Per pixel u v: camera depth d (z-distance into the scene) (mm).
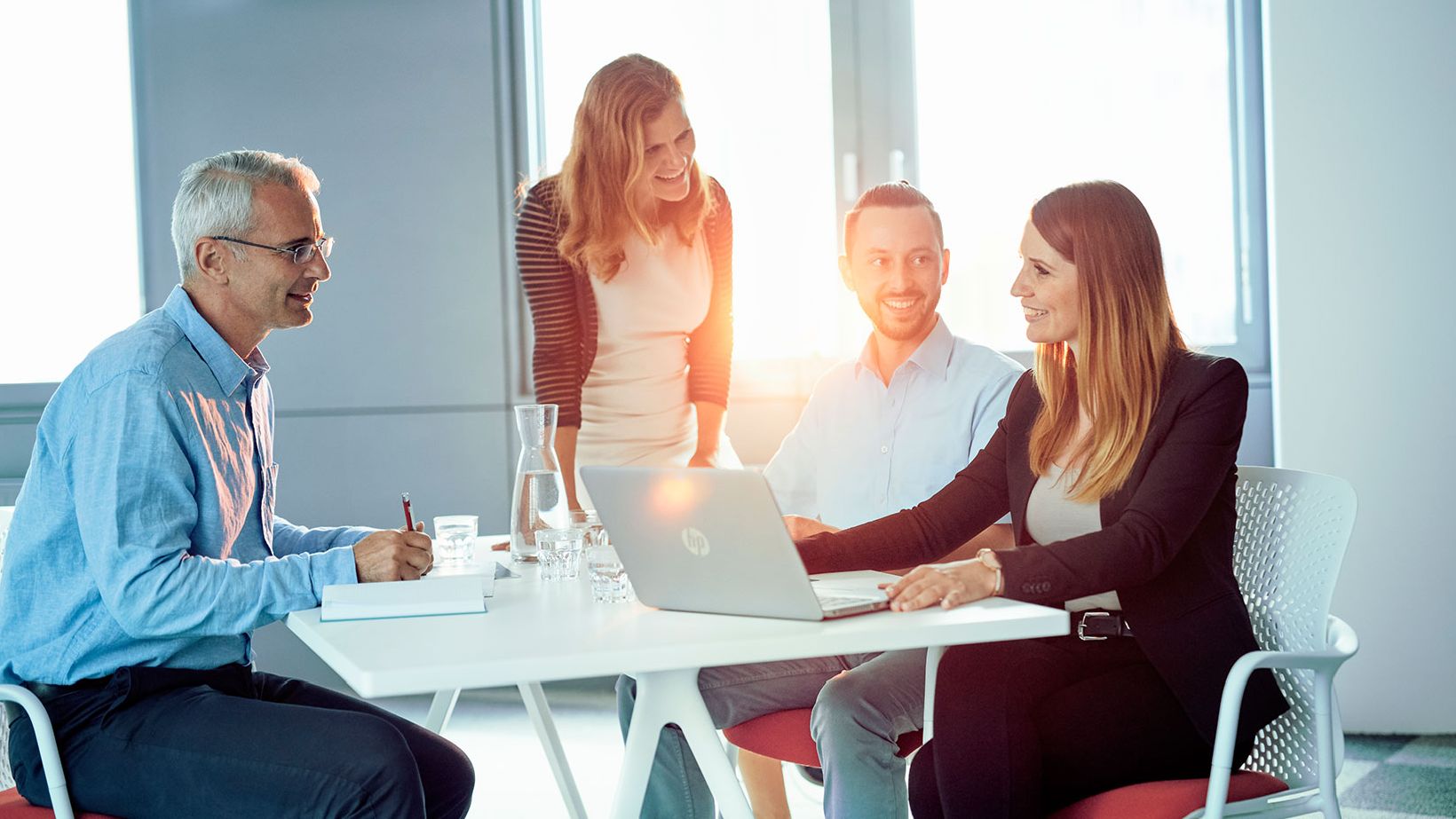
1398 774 3180
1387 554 3508
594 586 1694
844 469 2691
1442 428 3473
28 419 4238
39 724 1686
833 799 1872
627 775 1730
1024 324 4129
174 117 4223
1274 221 3525
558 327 3104
